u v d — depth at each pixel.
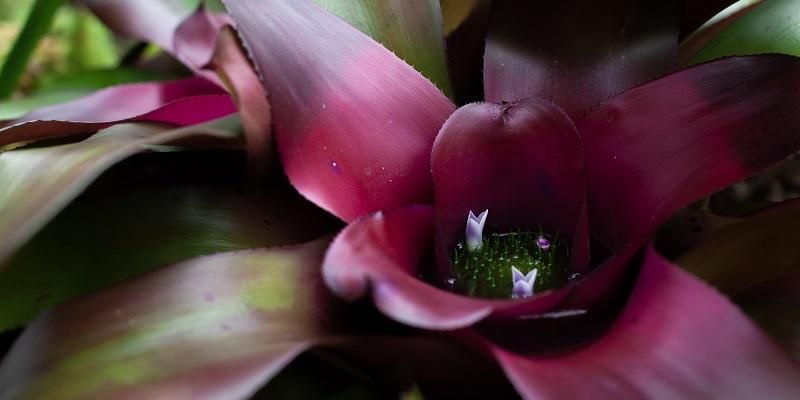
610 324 0.67
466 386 0.67
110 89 0.82
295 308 0.66
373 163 0.70
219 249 0.70
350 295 0.62
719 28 0.78
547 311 0.66
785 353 0.63
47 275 0.69
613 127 0.70
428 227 0.70
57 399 0.62
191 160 0.74
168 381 0.63
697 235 0.71
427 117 0.71
